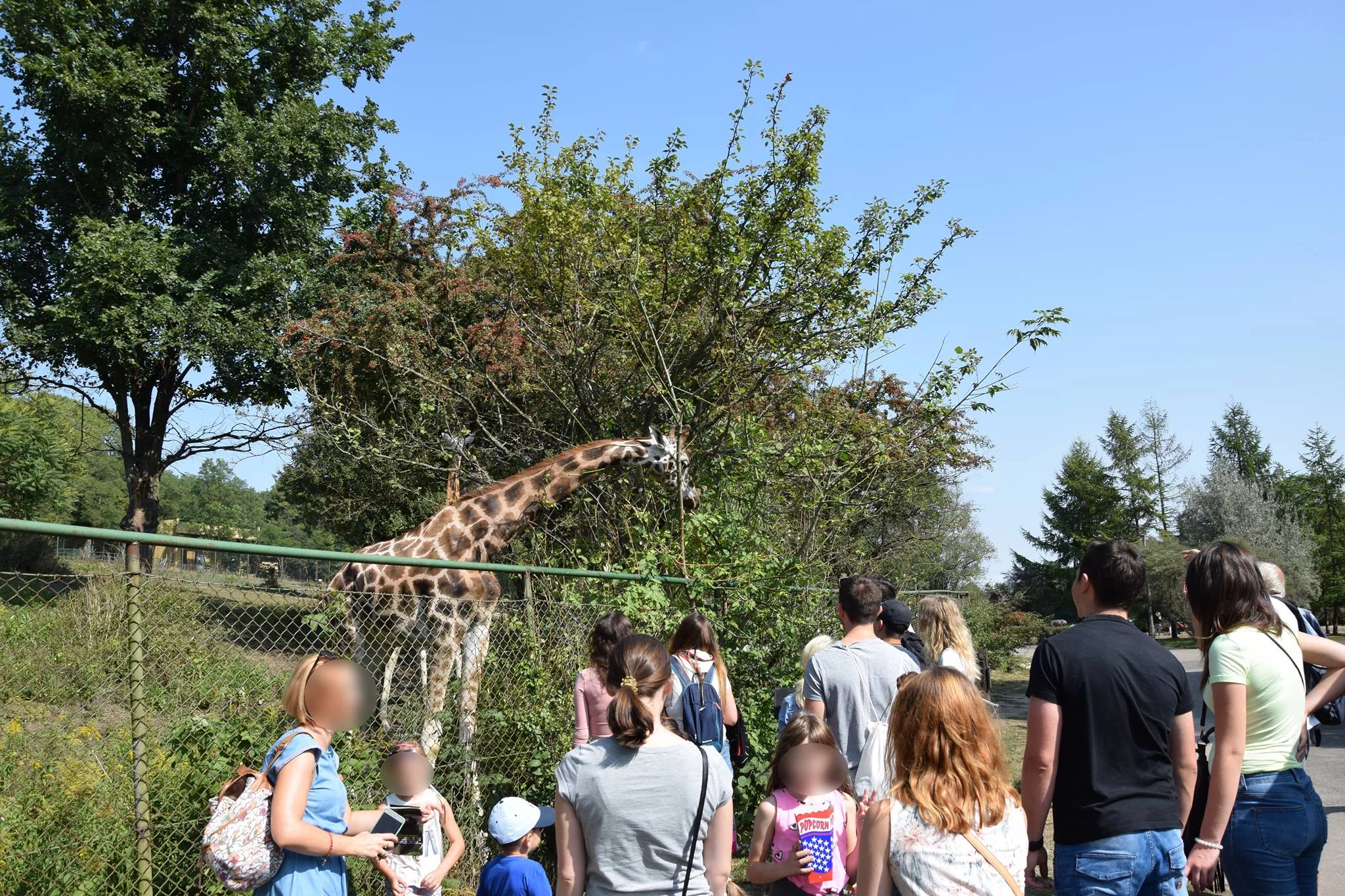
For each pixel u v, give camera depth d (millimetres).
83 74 18109
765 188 9086
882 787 3750
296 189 20719
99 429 42500
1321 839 3328
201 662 4613
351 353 12516
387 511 17500
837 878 3344
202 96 20500
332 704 2979
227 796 2902
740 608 6543
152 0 19141
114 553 7883
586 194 9617
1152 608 29406
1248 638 3312
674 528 7387
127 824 3971
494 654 5664
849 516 8852
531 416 11203
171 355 19000
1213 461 37250
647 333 9219
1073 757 2996
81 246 17438
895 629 4520
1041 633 21047
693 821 2576
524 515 7508
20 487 15438
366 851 2959
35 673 4105
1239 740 3164
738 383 9320
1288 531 34219
